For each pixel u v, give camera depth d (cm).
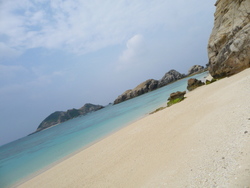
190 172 684
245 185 456
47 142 5850
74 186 1274
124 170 1141
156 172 884
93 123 6431
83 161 1823
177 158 905
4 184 2197
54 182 1559
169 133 1413
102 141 2427
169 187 664
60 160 2436
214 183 535
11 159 4722
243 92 1312
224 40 2969
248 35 2356
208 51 3462
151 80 14862
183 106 2227
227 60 2812
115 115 6106
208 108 1512
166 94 6600
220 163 626
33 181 1878
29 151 5138
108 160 1496
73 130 6756
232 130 834
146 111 4053
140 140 1612
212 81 3481
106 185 1048
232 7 2984
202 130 1080
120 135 2234
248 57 2448
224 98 1491
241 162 560
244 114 930
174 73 15100
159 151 1157
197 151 842
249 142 644
